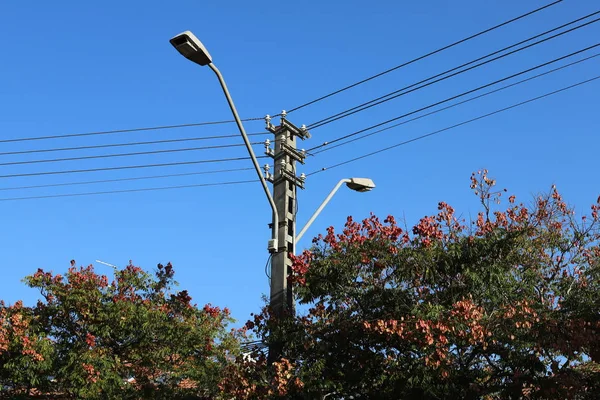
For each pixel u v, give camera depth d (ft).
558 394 44.09
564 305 47.80
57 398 63.57
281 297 50.16
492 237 50.47
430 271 49.47
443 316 45.68
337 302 50.88
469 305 45.03
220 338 64.95
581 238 53.01
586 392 45.80
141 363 63.05
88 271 65.41
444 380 45.73
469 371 47.21
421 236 50.90
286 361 46.91
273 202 50.65
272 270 51.01
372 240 51.03
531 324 45.34
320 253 51.96
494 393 46.42
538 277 51.67
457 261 50.16
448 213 52.13
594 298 47.75
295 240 51.96
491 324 45.37
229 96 45.75
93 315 62.80
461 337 44.55
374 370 48.70
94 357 59.93
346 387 48.29
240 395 47.37
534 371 45.32
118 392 60.44
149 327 62.44
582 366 50.01
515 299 49.14
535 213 52.65
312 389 46.60
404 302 49.19
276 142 54.24
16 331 60.29
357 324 49.11
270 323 49.49
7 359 61.16
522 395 45.68
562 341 44.47
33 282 63.52
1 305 63.21
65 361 60.75
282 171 52.85
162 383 63.87
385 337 48.44
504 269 50.42
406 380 46.91
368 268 50.78
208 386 62.49
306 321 50.24
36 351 59.67
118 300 63.16
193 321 64.39
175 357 63.98
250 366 49.90
